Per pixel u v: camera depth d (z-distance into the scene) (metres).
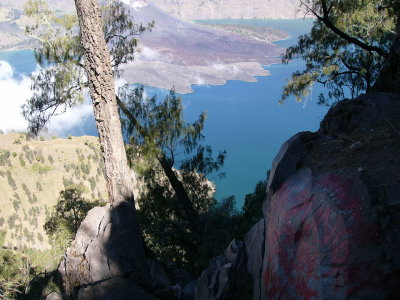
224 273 4.07
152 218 9.74
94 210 5.51
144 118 9.02
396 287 2.41
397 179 2.85
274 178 3.90
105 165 6.18
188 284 5.15
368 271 2.50
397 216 2.58
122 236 5.00
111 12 9.50
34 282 5.84
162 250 9.40
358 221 2.67
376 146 3.53
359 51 10.15
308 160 3.81
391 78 5.68
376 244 2.54
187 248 9.30
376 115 4.02
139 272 4.88
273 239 3.46
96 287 4.60
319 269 2.72
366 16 9.37
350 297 2.50
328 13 9.08
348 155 3.55
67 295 4.87
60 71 8.94
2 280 6.04
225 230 7.66
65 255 5.37
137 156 9.05
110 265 4.86
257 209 7.15
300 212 3.18
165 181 9.77
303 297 2.82
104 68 5.84
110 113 5.99
